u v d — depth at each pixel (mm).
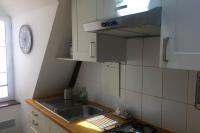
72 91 2586
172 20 1027
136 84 1786
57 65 2391
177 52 1016
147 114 1710
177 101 1478
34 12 2312
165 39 1058
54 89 2693
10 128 2852
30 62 2514
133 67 1798
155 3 1111
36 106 2225
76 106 2232
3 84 2947
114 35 1676
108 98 2117
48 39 2107
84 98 2426
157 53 1584
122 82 1924
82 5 1747
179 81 1456
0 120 2748
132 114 1846
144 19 1039
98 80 2234
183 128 1450
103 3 1504
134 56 1777
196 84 1328
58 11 1953
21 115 2920
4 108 2764
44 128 2076
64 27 2102
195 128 1380
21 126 2955
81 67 2512
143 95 1730
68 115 2150
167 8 1046
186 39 978
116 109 1965
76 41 1888
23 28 2564
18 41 2754
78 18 1819
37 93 2549
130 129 1576
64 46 2273
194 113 1380
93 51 1668
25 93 2738
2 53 2896
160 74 1581
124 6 1320
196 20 938
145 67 1693
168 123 1550
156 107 1631
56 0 1889
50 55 2236
